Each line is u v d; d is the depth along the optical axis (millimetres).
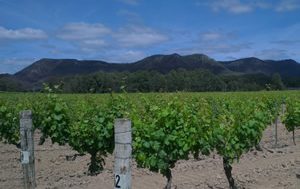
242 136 9867
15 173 12602
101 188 10570
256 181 11320
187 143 8594
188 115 8898
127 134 4883
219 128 9344
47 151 16078
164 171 8680
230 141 9578
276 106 20891
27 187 7359
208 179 11461
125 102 12195
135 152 8453
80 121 10922
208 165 13141
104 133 10734
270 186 10844
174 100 10148
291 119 17844
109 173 12172
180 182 11188
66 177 11914
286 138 20266
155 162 8383
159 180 11398
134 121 8430
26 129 7352
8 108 14281
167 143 8328
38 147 16953
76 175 12117
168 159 8531
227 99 23766
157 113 9000
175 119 8555
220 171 12375
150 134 8312
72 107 13109
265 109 15094
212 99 20641
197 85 70625
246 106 13797
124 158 4871
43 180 11570
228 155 9594
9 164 13891
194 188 10609
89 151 11141
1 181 11555
